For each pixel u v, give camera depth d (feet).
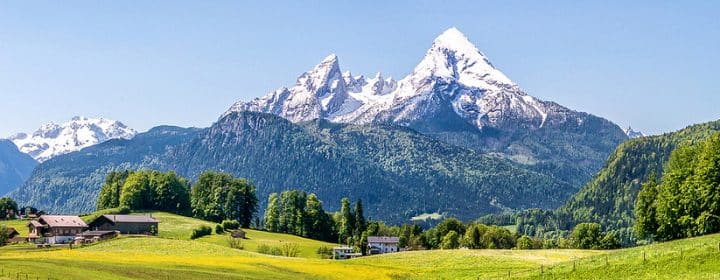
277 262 427.33
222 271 373.81
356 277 385.09
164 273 348.38
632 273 297.94
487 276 362.74
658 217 445.37
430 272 417.08
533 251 511.81
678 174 428.15
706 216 402.11
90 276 319.47
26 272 313.32
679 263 294.05
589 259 339.36
